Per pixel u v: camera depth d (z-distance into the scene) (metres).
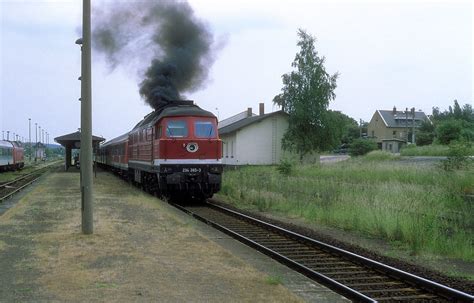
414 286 8.06
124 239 10.92
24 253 9.39
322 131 48.56
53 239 10.77
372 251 11.20
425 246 11.12
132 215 14.97
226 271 8.15
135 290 6.96
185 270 8.19
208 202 21.39
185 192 20.91
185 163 20.06
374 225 13.38
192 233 11.84
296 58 49.56
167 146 19.98
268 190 23.39
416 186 18.23
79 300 6.47
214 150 20.38
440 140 52.81
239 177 28.17
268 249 10.75
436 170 22.25
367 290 7.86
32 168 66.38
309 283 8.10
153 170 21.52
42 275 7.75
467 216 13.49
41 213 15.32
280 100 49.91
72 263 8.59
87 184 11.34
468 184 18.23
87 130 11.29
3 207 18.58
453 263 10.09
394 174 23.62
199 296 6.72
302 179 24.25
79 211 15.86
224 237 12.66
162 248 10.00
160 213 15.54
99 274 7.83
